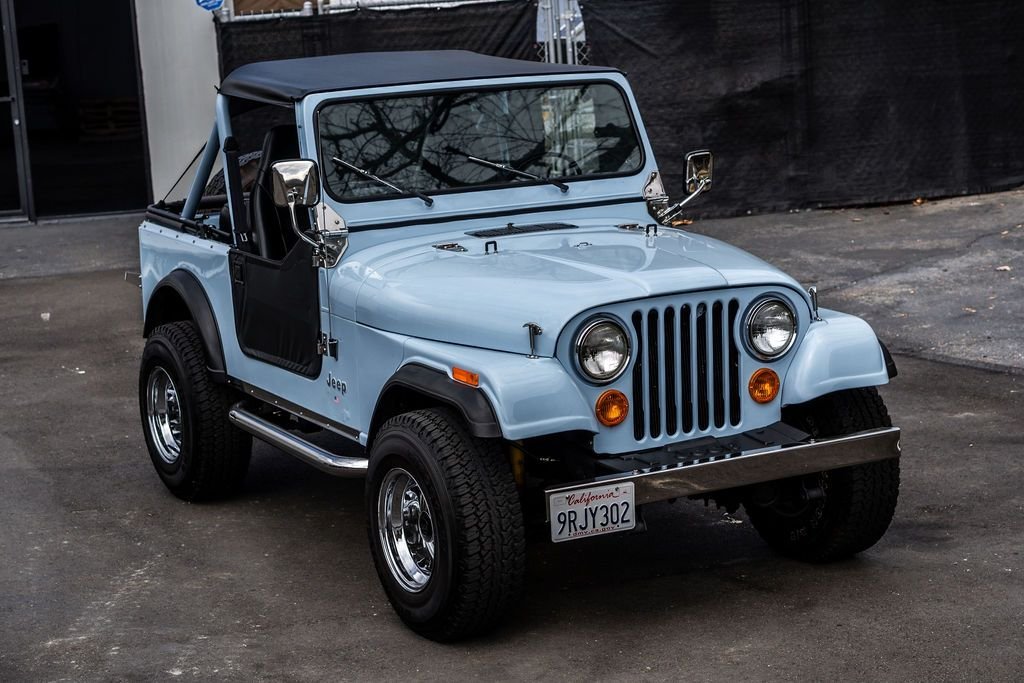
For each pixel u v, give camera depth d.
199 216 6.92
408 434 4.61
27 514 6.30
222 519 6.20
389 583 4.83
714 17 13.06
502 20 13.23
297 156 5.95
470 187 5.52
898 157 13.48
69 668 4.59
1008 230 11.84
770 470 4.60
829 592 5.04
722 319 4.72
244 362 5.98
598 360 4.49
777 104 13.28
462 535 4.43
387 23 13.09
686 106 13.20
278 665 4.58
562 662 4.52
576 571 5.39
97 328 10.44
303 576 5.46
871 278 10.66
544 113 5.69
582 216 5.74
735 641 4.63
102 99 15.99
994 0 13.30
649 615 4.90
